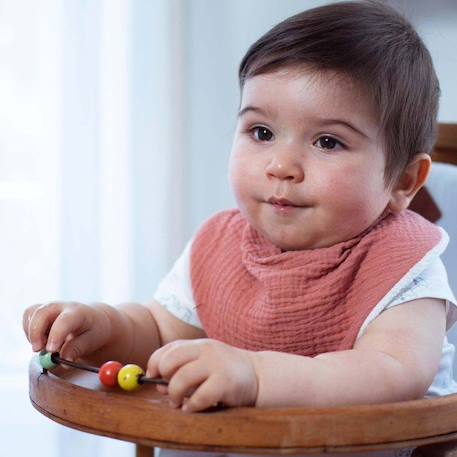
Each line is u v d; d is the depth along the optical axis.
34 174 2.35
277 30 1.17
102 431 0.90
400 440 0.90
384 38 1.18
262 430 0.85
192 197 2.42
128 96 2.37
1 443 2.40
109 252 2.40
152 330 1.35
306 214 1.15
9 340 2.39
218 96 2.40
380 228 1.21
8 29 2.31
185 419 0.86
